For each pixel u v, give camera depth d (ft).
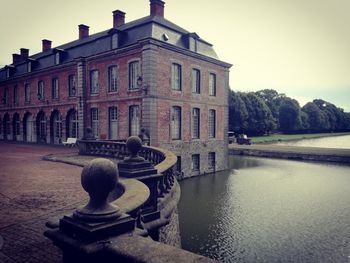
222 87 83.05
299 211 47.98
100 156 46.83
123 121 66.74
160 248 6.64
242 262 32.40
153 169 17.58
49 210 17.67
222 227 41.60
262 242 37.01
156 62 61.11
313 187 63.62
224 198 55.31
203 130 76.02
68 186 24.79
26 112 99.35
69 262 7.59
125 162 17.22
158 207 18.53
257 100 193.16
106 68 70.28
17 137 105.50
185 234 39.24
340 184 65.98
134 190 12.80
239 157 114.62
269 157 113.19
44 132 93.09
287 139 205.87
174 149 66.64
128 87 65.26
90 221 7.40
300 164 94.79
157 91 61.62
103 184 7.62
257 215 46.26
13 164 39.60
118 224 7.52
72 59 80.12
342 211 47.93
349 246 35.94
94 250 6.84
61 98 84.28
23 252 11.76
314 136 257.14
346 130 372.99
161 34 64.34
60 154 51.60
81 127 75.56
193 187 63.46
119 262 6.60
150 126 60.34
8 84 108.37
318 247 35.73
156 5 71.92
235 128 170.09
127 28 68.28
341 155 96.58
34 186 24.75
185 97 69.51
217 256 33.65
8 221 15.57
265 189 61.82
